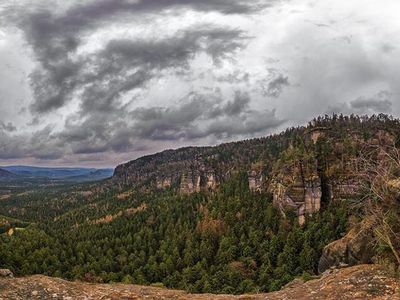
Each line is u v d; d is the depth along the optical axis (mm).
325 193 125438
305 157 133500
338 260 42281
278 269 92125
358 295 26297
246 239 120312
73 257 132000
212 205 161750
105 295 29922
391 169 36500
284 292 31422
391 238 32125
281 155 160375
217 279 94000
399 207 33906
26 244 138875
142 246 141250
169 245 136375
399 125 142625
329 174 126438
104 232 170250
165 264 115750
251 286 84375
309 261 94688
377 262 32781
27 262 118312
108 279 112750
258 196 149500
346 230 96375
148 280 112312
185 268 111625
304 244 101688
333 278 30938
